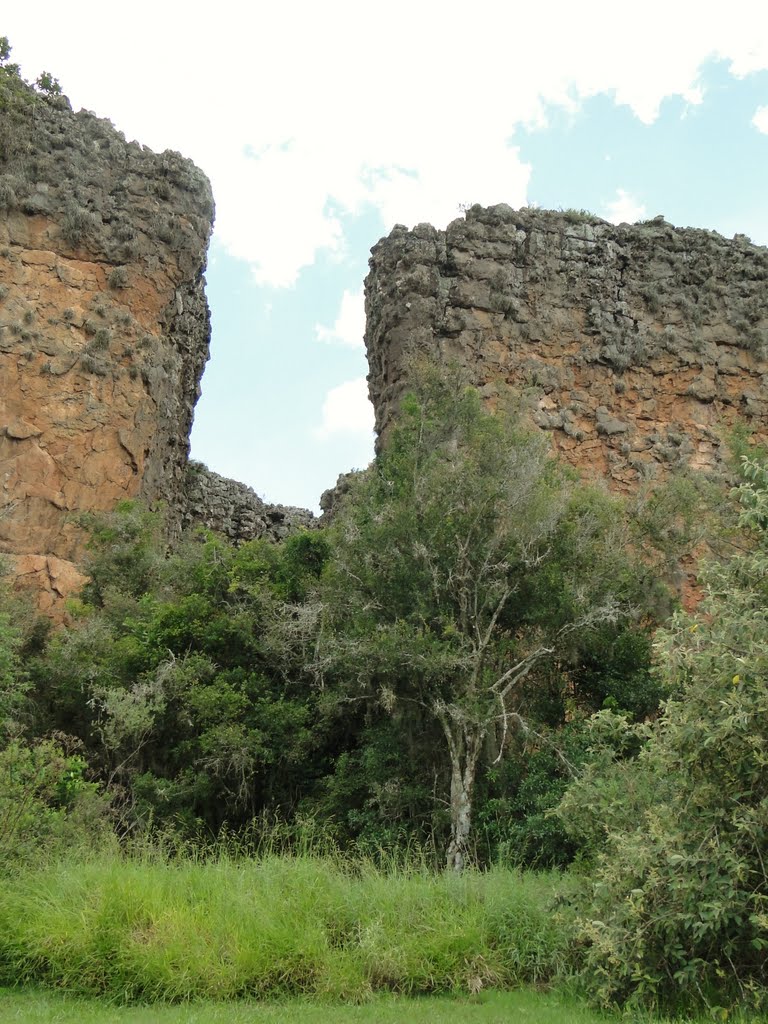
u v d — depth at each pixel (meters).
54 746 17.59
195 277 34.56
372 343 30.20
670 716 10.56
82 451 29.27
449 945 10.73
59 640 23.02
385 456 20.67
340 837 17.38
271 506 40.38
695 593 24.16
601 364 29.22
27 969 10.37
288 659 20.33
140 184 32.84
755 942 9.14
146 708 18.50
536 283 29.59
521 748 17.86
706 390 29.47
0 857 12.23
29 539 27.94
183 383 34.84
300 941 10.46
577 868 11.78
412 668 17.17
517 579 18.30
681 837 9.75
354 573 18.73
